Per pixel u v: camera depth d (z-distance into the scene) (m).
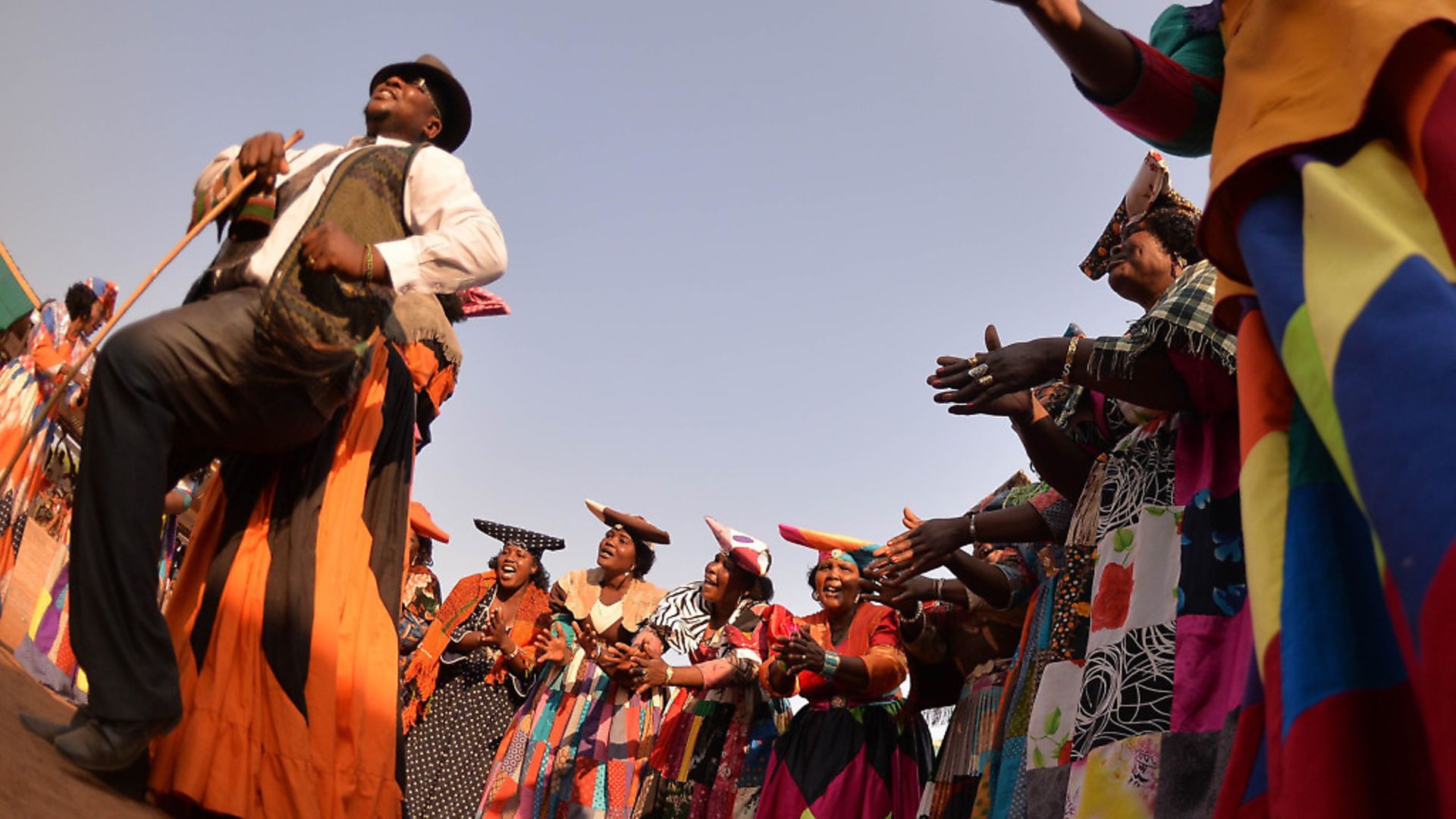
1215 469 2.70
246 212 3.05
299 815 2.78
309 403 2.99
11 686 3.10
